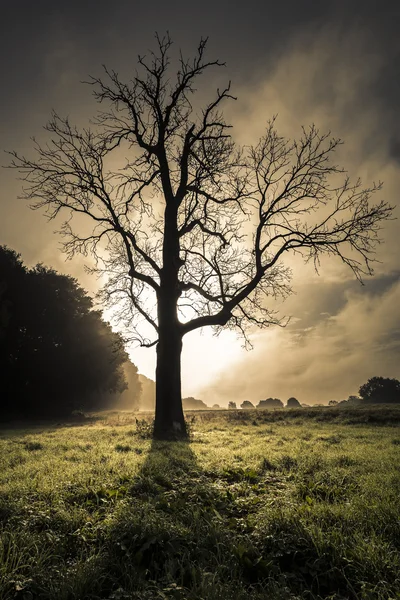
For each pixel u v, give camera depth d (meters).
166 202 20.66
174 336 19.41
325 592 3.58
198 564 3.81
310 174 20.30
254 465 8.73
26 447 12.87
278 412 30.09
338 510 4.89
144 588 3.45
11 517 4.84
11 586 3.47
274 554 3.97
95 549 4.14
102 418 42.66
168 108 20.25
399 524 4.46
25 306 46.16
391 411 25.64
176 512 5.06
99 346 51.81
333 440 14.05
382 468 7.78
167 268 19.95
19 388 45.44
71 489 6.32
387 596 3.30
